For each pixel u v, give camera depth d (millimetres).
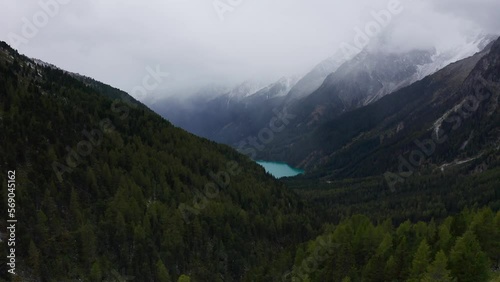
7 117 113062
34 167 106250
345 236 99688
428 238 84750
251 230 133000
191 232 118750
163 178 133875
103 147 130500
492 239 76250
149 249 105125
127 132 154750
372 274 78562
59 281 87125
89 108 153875
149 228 109625
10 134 108500
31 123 115938
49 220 95562
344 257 91125
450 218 92812
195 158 164250
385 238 86562
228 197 145625
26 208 93438
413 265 71312
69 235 95688
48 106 129625
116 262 100438
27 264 84938
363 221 105125
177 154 157625
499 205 181875
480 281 65375
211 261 115750
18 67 154000
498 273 71125
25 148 109188
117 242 103000
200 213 127188
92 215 106062
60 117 128500
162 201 126125
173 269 106812
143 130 160000
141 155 138125
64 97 153000
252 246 127688
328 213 180000
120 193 111500
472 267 65812
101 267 95688
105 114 156250
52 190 102875
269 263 118000
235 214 133500
